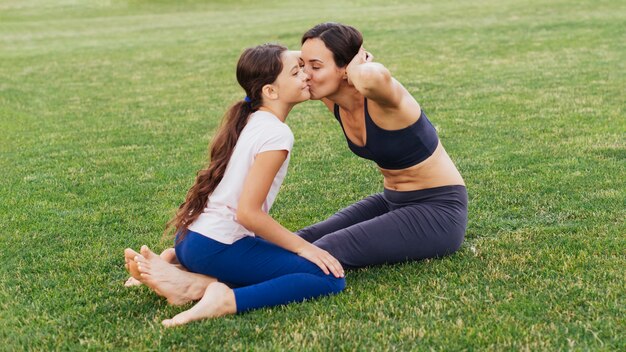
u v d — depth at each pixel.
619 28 16.14
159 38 20.69
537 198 5.30
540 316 3.32
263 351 3.05
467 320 3.29
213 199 3.62
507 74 11.73
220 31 21.64
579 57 12.96
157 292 3.59
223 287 3.47
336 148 7.38
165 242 4.70
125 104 10.88
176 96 11.52
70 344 3.24
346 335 3.17
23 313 3.60
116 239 4.79
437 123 8.34
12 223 5.17
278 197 5.70
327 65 3.76
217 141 3.65
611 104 8.82
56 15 30.09
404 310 3.44
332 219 4.26
